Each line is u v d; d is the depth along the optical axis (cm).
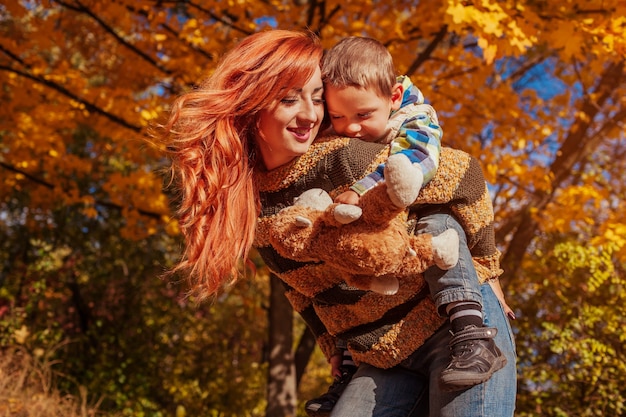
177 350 919
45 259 880
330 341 247
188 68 599
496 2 415
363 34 584
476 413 194
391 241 176
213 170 201
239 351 993
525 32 411
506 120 612
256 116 203
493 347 192
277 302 728
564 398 632
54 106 620
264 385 918
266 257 223
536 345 672
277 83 196
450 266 185
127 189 680
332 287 215
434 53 604
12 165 702
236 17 627
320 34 549
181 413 795
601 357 596
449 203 202
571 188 551
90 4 629
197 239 202
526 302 682
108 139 948
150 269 946
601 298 642
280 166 206
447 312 197
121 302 931
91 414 654
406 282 206
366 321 214
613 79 693
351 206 174
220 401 890
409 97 211
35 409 592
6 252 1000
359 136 205
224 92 200
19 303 880
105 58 761
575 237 711
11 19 838
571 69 743
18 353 702
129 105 614
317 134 212
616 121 696
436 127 202
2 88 704
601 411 605
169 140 212
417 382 218
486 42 388
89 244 962
